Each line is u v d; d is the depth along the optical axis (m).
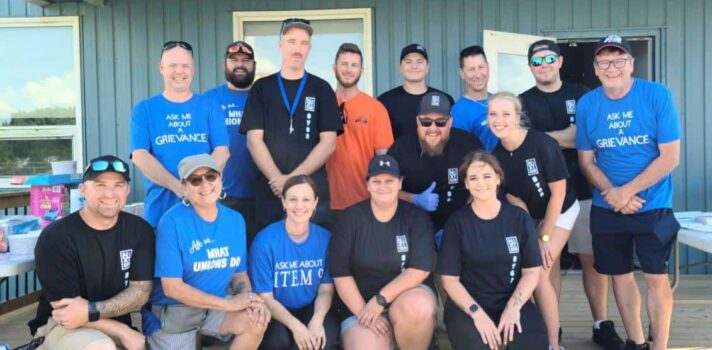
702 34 5.35
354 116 3.50
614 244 3.14
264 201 3.21
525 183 2.99
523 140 2.98
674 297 4.56
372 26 5.43
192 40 5.49
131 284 2.60
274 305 2.83
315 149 3.14
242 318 2.68
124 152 5.56
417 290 2.82
